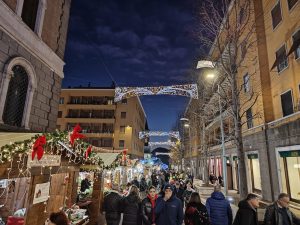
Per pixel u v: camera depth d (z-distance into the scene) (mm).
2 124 8812
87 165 10328
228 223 6340
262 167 17953
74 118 52250
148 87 22500
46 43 12125
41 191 6516
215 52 19750
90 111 53031
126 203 7398
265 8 19125
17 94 10031
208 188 21516
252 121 20000
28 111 10430
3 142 5004
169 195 6434
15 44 9594
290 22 15906
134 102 52719
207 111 27656
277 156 16172
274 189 16484
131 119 51656
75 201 9297
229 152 26906
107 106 52531
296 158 14727
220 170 30531
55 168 7422
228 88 19359
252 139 19734
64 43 14141
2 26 8758
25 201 6473
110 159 12141
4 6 8734
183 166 57250
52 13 12781
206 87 25047
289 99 15984
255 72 17766
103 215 10539
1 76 8914
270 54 18312
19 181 6816
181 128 54656
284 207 5512
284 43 16547
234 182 25266
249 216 5391
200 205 6277
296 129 14305
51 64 12242
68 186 8961
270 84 18250
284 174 15758
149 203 6605
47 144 6152
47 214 7230
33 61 10797
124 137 50656
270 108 17984
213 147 34656
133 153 52625
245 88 21406
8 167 5160
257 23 19438
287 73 16125
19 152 4973
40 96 11398
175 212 6234
